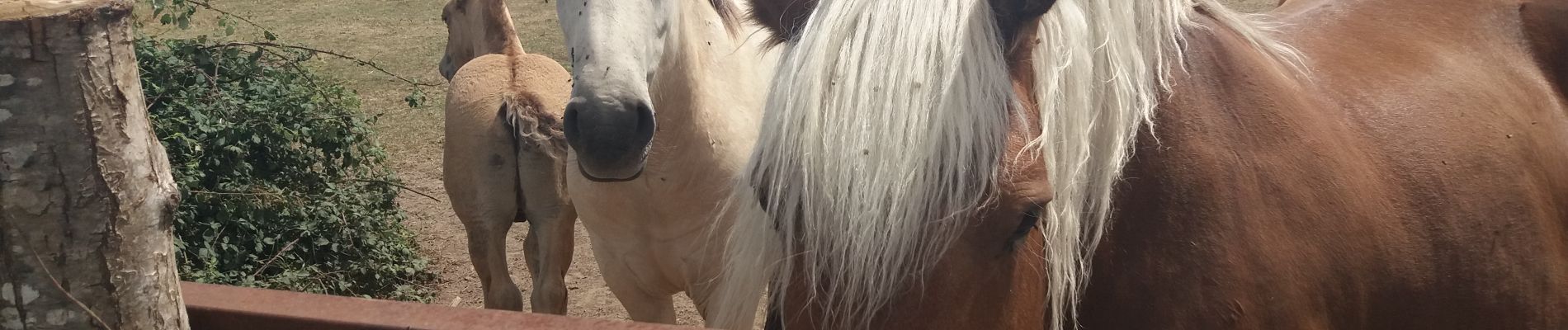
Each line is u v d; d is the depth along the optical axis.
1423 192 1.70
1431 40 1.99
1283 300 1.52
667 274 2.96
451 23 5.03
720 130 2.72
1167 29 1.59
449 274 4.71
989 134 1.26
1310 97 1.70
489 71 4.00
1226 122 1.56
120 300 1.17
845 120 1.24
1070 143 1.39
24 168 1.07
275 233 4.23
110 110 1.11
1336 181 1.60
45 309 1.13
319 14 12.82
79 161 1.09
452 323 1.29
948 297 1.28
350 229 4.40
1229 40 1.67
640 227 2.85
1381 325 1.68
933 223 1.26
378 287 4.48
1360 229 1.60
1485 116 1.85
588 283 4.58
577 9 2.25
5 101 1.05
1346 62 1.86
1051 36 1.38
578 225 5.29
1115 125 1.44
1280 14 2.14
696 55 2.64
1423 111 1.79
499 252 3.82
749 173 1.38
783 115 1.30
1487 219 1.74
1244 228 1.50
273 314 1.34
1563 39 2.05
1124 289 1.52
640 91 2.17
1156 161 1.50
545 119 3.62
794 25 1.46
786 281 1.37
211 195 3.94
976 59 1.29
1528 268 1.78
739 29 2.86
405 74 8.99
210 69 4.41
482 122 3.73
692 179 2.72
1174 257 1.49
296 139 4.39
